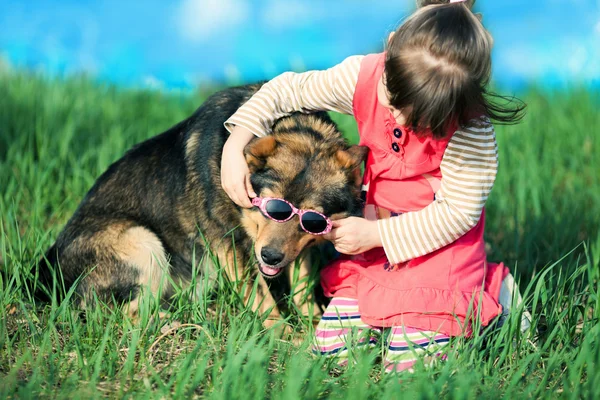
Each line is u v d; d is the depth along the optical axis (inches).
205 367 111.1
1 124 245.8
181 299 141.5
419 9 120.3
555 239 178.2
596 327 125.6
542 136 268.8
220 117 154.8
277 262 134.5
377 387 108.5
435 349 121.0
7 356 122.4
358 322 136.2
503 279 140.3
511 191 228.4
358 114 133.1
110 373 115.5
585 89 326.6
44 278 156.6
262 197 134.7
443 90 108.0
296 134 142.0
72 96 292.5
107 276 158.4
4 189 203.5
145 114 304.2
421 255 131.3
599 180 231.8
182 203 159.3
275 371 122.0
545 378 111.0
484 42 112.2
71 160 221.8
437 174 133.3
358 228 131.0
